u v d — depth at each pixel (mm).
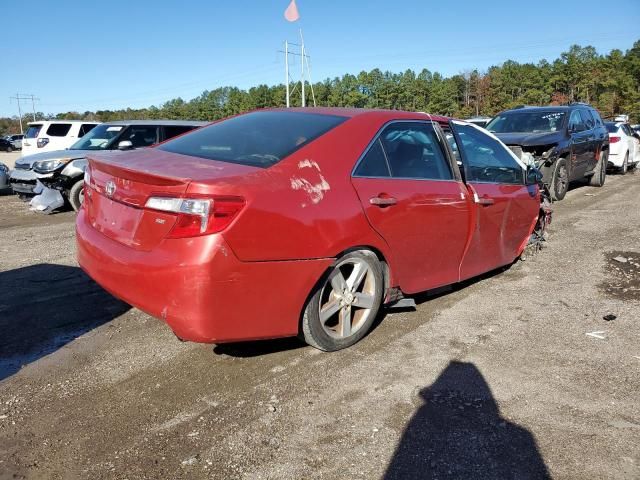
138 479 2367
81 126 15711
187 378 3256
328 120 3785
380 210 3561
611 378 3318
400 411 2920
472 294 4891
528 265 5840
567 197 11281
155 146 3973
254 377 3273
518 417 2877
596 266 5816
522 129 10969
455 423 2814
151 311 2945
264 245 2941
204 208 2787
